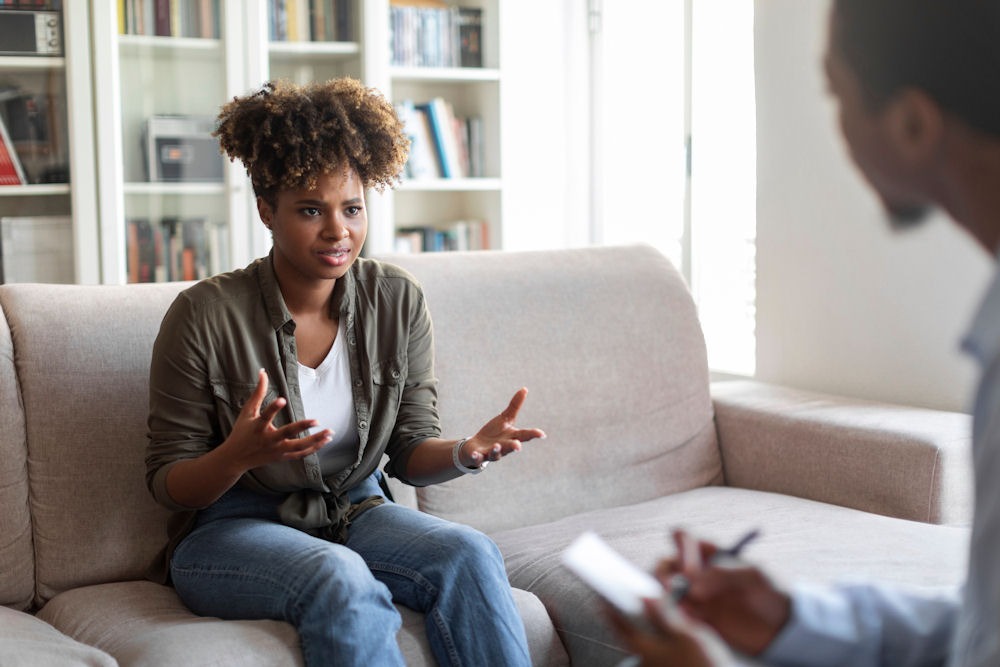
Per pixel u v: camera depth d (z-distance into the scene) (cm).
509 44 389
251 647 140
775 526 192
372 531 165
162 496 159
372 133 171
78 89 320
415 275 214
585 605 166
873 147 57
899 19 55
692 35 323
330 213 165
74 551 174
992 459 57
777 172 274
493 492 210
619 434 226
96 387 178
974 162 55
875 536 183
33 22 315
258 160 166
